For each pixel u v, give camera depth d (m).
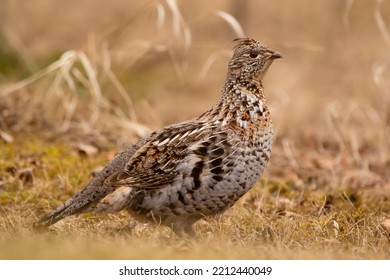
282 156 16.78
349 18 30.72
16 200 12.23
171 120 20.12
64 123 16.19
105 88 18.45
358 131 19.41
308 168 15.77
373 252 10.19
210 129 10.10
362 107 19.94
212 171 9.98
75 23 31.75
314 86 26.03
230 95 10.55
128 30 25.14
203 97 25.72
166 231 10.79
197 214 10.29
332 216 11.62
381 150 17.42
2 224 10.83
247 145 10.14
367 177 15.42
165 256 8.62
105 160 14.71
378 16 16.78
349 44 28.55
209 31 30.28
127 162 10.17
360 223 11.67
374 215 11.96
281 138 18.69
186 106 24.02
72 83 16.34
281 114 20.59
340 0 31.41
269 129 10.40
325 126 19.44
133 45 17.47
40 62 24.42
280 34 30.53
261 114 10.38
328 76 26.55
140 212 10.24
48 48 28.64
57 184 13.05
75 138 16.02
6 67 20.64
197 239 10.20
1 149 14.88
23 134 15.96
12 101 16.52
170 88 25.53
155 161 10.01
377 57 27.25
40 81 18.73
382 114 18.92
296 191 13.75
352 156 17.34
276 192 13.55
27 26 30.84
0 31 21.92
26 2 32.62
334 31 29.92
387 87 19.73
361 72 26.25
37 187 12.73
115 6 33.09
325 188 14.23
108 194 10.11
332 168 15.45
